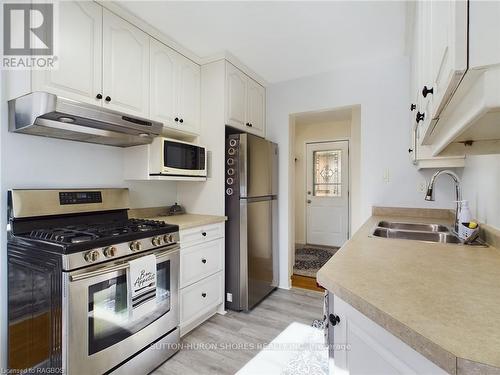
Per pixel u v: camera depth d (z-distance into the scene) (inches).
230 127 102.2
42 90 56.5
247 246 97.6
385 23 78.5
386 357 26.4
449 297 27.5
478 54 18.0
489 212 57.1
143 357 63.3
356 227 130.6
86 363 51.7
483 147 41.6
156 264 66.0
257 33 84.0
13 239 58.0
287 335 82.0
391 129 101.0
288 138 122.0
